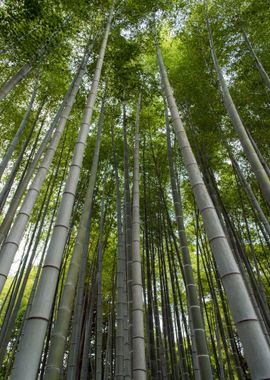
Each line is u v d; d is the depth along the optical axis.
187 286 3.02
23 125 5.23
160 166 7.02
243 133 3.45
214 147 6.66
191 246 8.45
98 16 5.32
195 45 6.22
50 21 4.61
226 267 1.73
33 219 7.24
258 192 6.56
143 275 5.83
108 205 7.36
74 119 6.84
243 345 1.45
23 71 4.83
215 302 5.60
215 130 6.16
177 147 7.03
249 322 1.48
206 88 6.00
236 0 5.84
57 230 2.17
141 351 2.59
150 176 7.07
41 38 4.62
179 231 3.52
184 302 8.21
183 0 5.91
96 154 4.28
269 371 1.31
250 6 5.50
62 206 2.34
